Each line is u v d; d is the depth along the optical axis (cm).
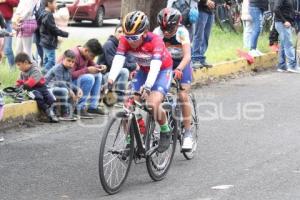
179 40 856
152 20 1400
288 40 1669
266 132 1061
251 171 845
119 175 768
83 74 1145
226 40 1941
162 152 808
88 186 792
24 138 1018
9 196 752
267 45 1880
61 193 764
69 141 1005
